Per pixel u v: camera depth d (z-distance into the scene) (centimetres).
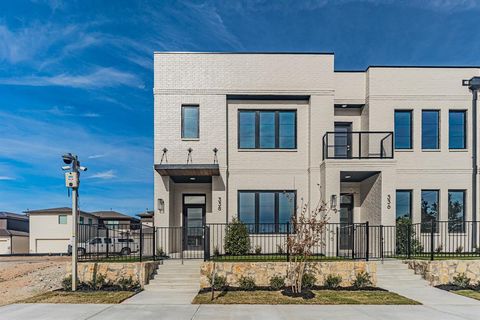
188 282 1079
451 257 1234
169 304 835
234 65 1553
